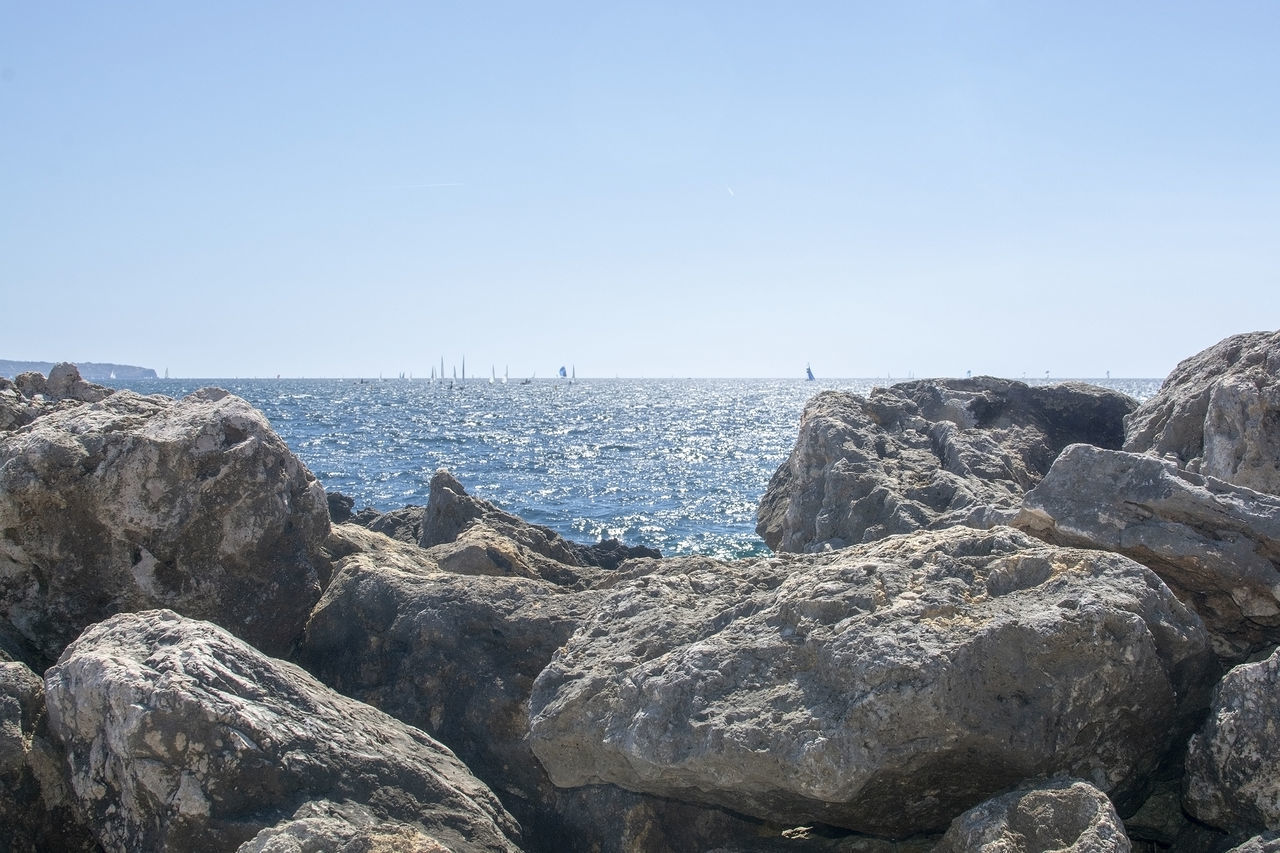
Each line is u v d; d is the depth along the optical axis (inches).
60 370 386.3
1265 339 367.6
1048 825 181.0
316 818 192.5
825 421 454.3
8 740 217.9
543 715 236.8
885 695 192.1
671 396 7224.4
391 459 2150.6
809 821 227.1
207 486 301.9
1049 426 520.1
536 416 4259.4
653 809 246.4
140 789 202.8
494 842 216.8
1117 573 215.9
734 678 215.8
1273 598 238.2
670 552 1037.2
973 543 235.5
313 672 317.1
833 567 235.5
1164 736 216.7
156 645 226.1
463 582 314.3
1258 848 181.3
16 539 290.4
